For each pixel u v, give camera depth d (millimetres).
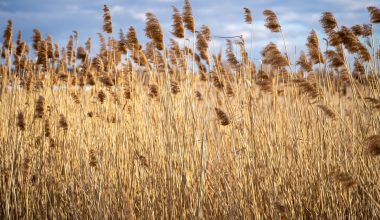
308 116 3465
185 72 3443
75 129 3980
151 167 3344
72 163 3752
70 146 3811
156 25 3297
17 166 3764
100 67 4031
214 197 3322
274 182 3096
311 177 3277
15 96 4055
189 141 3270
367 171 3068
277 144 3297
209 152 3363
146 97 3609
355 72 3439
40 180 3732
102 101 3766
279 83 3592
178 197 3137
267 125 3365
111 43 3990
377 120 3109
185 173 3123
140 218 3236
